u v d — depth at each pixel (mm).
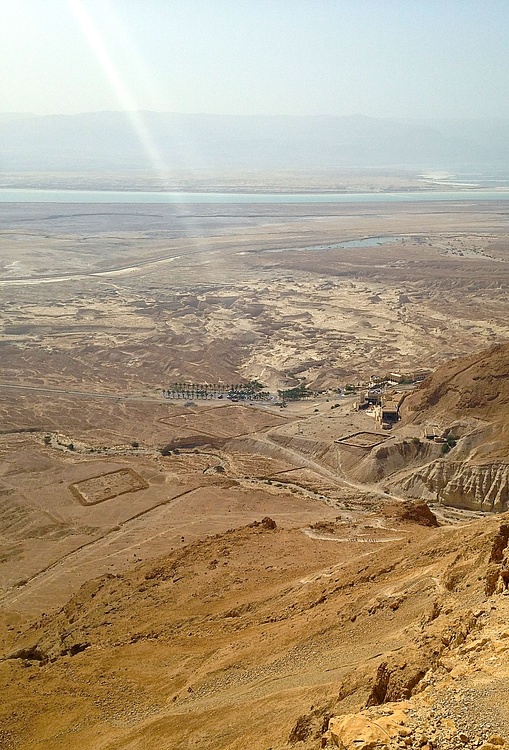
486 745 15273
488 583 29906
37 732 39406
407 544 52500
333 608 42000
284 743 25469
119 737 35062
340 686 27109
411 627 33031
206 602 54750
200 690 37625
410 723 16781
